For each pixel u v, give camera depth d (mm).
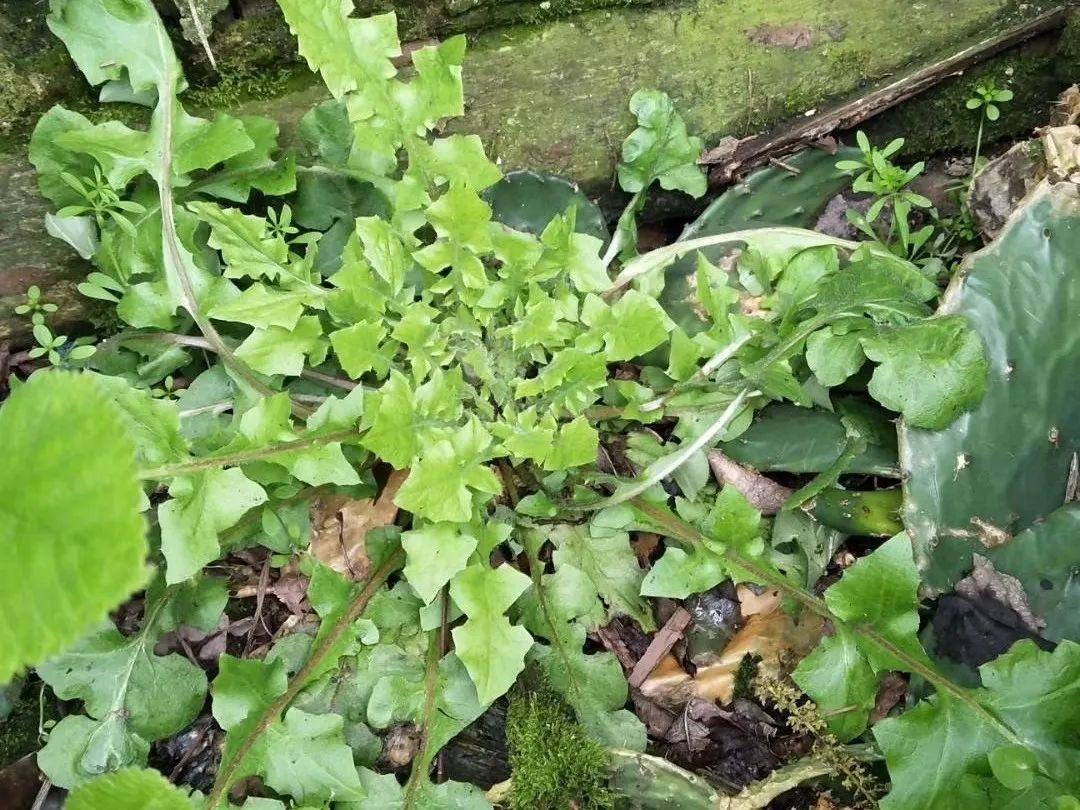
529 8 500
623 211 546
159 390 479
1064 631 414
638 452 496
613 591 475
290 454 403
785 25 516
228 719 410
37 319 467
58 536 179
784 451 468
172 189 451
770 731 480
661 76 516
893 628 415
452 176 447
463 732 476
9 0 456
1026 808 379
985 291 430
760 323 449
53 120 431
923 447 431
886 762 413
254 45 477
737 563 443
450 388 447
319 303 438
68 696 424
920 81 515
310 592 440
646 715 484
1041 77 532
